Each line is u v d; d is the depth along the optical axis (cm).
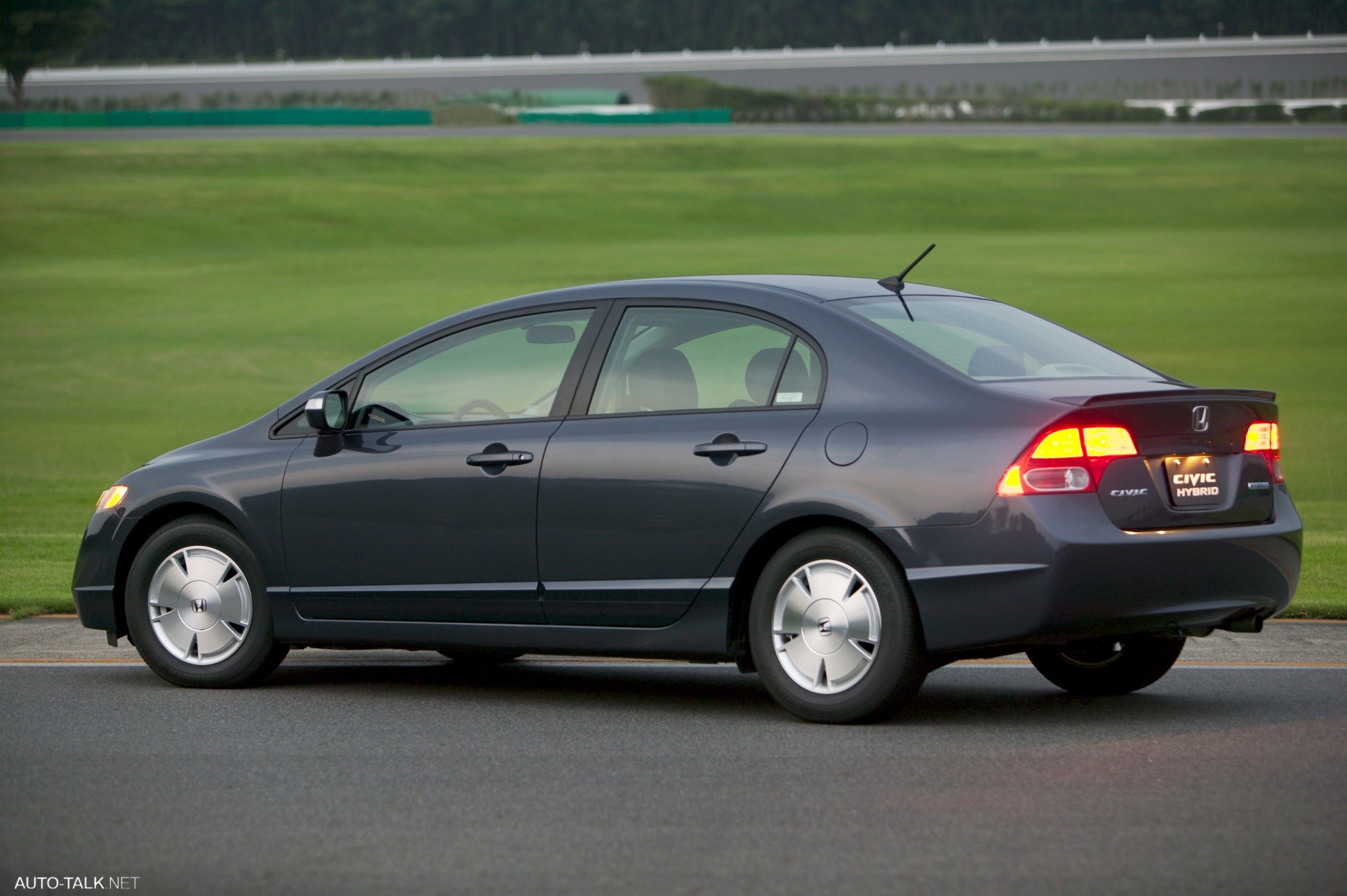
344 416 2448
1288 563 2145
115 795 1788
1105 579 1966
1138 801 1706
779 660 2145
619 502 2211
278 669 2723
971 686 2488
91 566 2595
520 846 1562
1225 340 12319
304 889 1432
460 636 2350
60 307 15025
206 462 2547
